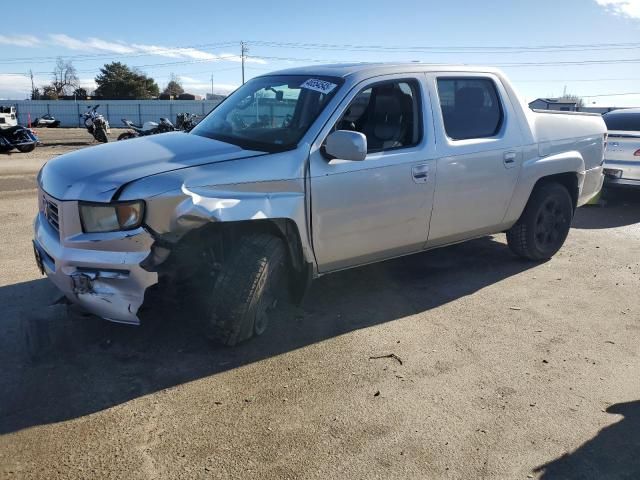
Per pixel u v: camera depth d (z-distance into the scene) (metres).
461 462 2.71
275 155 3.68
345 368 3.55
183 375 3.40
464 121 4.73
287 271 4.02
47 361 3.51
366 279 5.18
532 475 2.64
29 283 4.78
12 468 2.57
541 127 5.34
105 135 23.45
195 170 3.39
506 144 4.95
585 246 6.59
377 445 2.81
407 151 4.28
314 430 2.92
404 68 4.39
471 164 4.67
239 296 3.53
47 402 3.09
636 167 8.59
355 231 4.09
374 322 4.25
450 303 4.68
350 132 3.63
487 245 6.41
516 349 3.89
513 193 5.12
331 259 4.08
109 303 3.27
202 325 3.84
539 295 4.93
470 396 3.28
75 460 2.64
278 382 3.36
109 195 3.17
